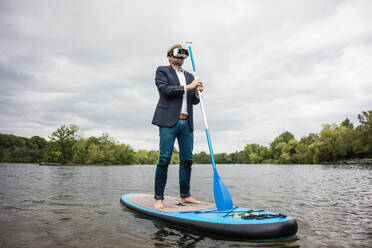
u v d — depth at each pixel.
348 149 54.72
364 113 52.81
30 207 3.72
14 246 2.01
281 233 2.14
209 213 2.70
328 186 7.30
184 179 3.46
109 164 71.81
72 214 3.24
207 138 3.13
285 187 7.05
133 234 2.35
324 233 2.42
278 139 92.62
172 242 2.12
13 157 85.38
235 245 2.04
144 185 7.76
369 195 5.27
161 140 3.23
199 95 3.26
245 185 7.75
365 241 2.17
